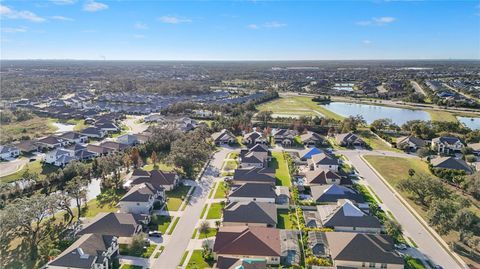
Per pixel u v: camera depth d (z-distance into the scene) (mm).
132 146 125750
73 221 71250
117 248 59500
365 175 98562
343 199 74750
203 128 143125
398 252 59312
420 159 113938
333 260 55938
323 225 67812
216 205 78688
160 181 87812
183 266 55938
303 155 113438
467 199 73188
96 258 54188
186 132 140500
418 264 56688
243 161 104875
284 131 140375
